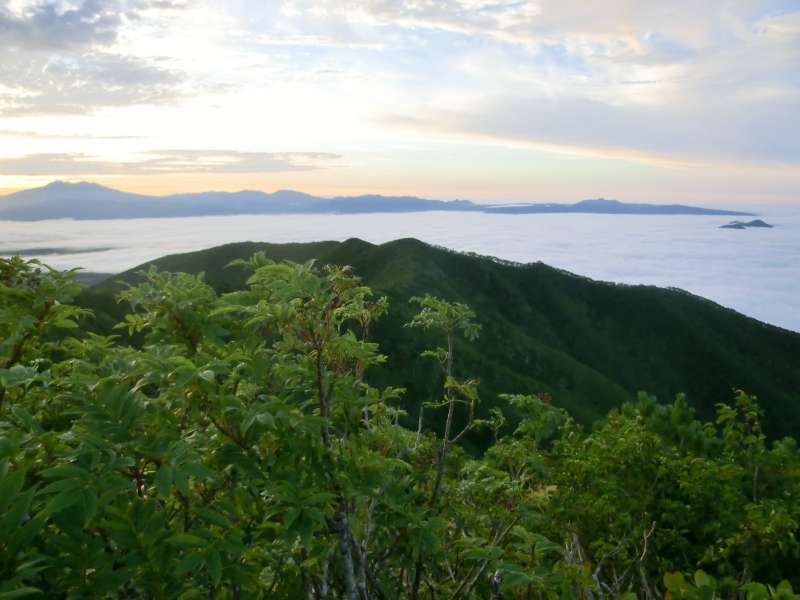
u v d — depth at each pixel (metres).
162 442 2.78
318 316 3.54
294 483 3.16
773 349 169.50
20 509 2.32
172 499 3.42
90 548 2.68
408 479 4.79
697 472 8.66
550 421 6.18
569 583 4.03
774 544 7.66
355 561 4.43
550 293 180.38
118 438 2.77
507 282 178.00
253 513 3.76
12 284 3.79
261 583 3.95
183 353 3.88
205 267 170.25
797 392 154.25
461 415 57.47
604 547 7.18
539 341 146.25
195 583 3.10
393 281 149.75
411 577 5.15
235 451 3.26
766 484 10.66
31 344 3.95
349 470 3.62
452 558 5.52
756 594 2.58
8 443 2.81
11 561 2.40
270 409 3.15
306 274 3.55
